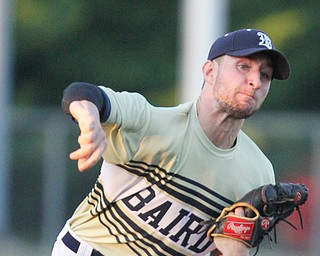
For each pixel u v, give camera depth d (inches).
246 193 576.1
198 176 563.2
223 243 575.5
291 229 1501.0
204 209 570.3
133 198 569.3
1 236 1637.6
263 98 561.3
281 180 1568.7
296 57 2074.3
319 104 2078.0
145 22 2193.7
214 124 560.7
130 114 536.1
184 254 588.1
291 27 2064.5
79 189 1647.4
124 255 590.9
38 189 1663.4
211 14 1291.8
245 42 554.3
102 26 2199.8
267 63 557.0
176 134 556.1
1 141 1641.2
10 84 2113.7
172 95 2161.7
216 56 560.4
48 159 1653.5
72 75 2218.3
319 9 2078.0
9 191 1669.5
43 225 1652.3
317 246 1493.6
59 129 1657.2
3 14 1712.6
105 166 577.0
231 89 552.4
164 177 558.9
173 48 2185.0
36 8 2172.7
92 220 596.1
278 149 1577.3
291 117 1695.4
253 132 1585.9
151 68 2180.1
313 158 1560.0
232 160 569.3
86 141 478.6
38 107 2207.2
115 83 2193.7
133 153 550.0
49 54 2207.2
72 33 2196.1
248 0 2079.2
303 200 591.5
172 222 571.5
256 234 575.5
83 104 496.1
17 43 2182.6
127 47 2197.3
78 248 599.8
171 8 2192.4
